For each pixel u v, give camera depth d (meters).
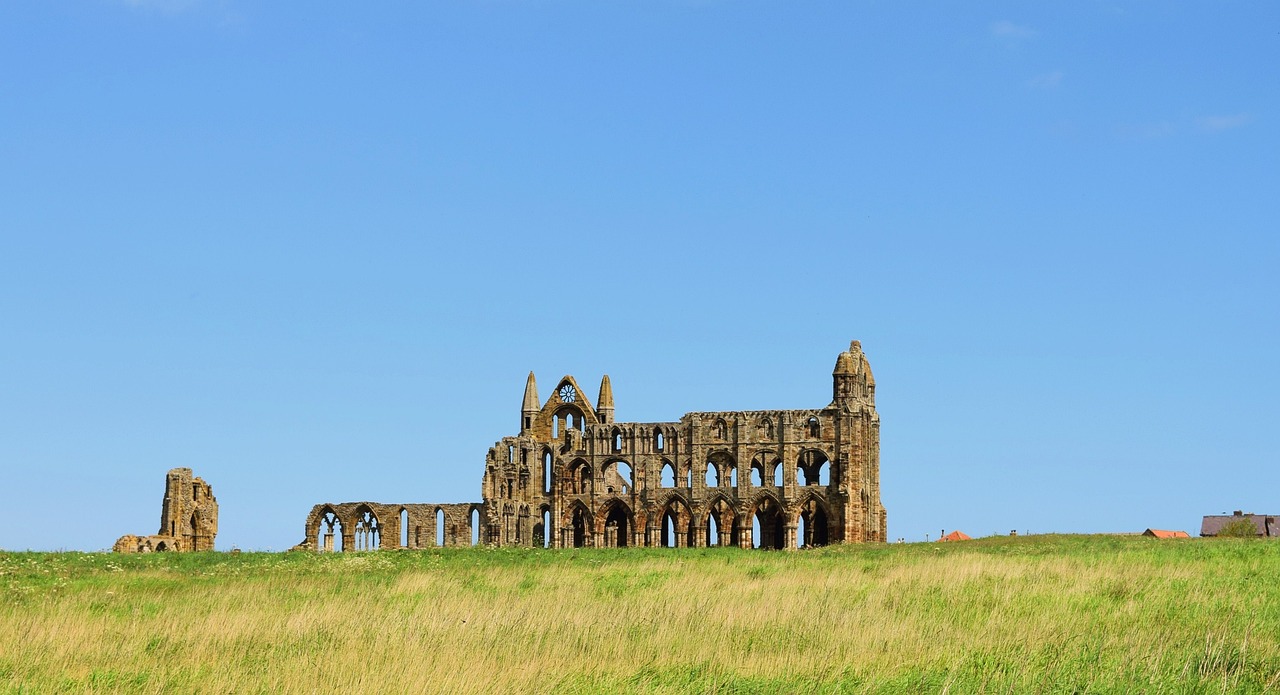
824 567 93.06
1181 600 61.91
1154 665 44.81
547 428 184.50
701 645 49.62
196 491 164.88
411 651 47.44
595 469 176.88
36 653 48.16
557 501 177.50
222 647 50.00
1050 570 79.12
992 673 44.19
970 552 116.00
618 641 50.34
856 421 168.88
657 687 43.12
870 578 77.69
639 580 78.88
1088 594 64.88
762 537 172.88
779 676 44.59
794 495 169.50
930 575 75.94
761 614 57.03
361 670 44.16
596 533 176.12
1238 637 50.28
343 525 174.88
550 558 121.12
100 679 43.72
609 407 185.38
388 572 93.00
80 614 59.06
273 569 96.62
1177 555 96.88
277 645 50.03
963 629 53.28
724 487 172.75
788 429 170.75
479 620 55.38
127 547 143.12
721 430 174.12
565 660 47.09
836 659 47.06
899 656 47.62
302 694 41.50
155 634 52.69
